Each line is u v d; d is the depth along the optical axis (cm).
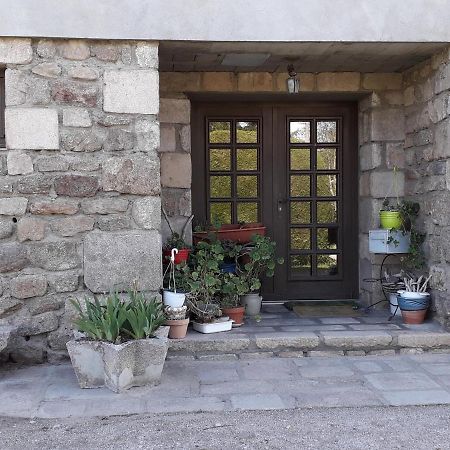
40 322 434
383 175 552
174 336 454
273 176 585
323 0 445
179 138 539
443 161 470
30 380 406
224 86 539
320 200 589
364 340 459
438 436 323
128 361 384
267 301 589
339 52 479
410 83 535
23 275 432
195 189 577
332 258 593
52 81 432
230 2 439
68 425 340
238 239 548
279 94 552
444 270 471
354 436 324
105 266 435
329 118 586
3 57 426
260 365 438
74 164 434
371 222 557
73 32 426
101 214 437
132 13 430
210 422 343
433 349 463
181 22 436
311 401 370
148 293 438
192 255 509
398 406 364
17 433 330
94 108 436
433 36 450
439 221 478
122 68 438
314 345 457
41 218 433
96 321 392
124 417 350
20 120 428
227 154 583
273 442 318
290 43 452
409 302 491
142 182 438
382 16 448
